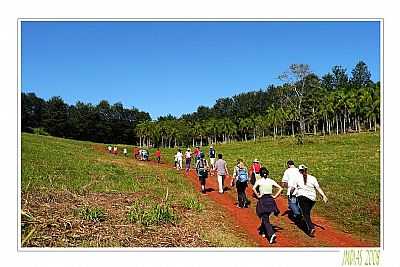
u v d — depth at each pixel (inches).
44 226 408.8
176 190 739.4
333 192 720.3
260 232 473.4
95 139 4554.6
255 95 5610.2
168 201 602.9
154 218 470.0
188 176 1074.1
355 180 855.7
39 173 695.7
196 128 4200.3
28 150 1077.1
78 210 472.7
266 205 437.1
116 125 4753.9
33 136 1977.1
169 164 1573.6
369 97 2758.4
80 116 4576.8
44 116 4362.7
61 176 704.4
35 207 469.4
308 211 464.8
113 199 579.5
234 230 478.9
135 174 929.5
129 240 400.2
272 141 2605.8
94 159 1225.4
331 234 473.1
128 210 510.6
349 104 2824.8
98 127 4557.1
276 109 3403.1
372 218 543.5
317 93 2701.8
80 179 701.3
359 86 4153.5
